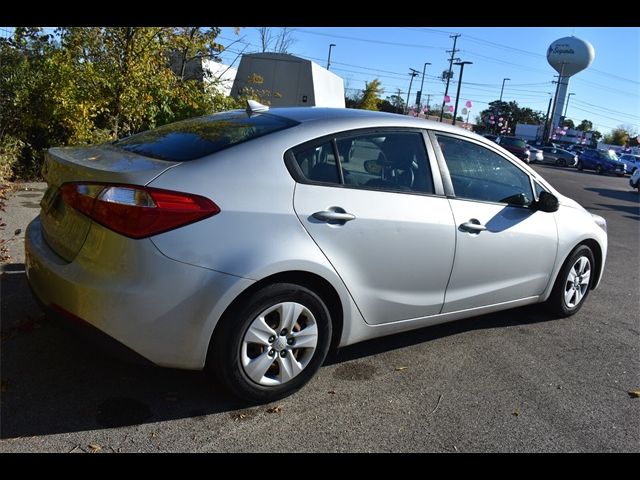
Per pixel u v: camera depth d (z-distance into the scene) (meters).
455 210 3.56
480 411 3.11
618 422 3.12
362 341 3.57
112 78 8.74
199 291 2.58
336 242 2.97
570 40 74.19
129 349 2.57
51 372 3.05
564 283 4.59
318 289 3.01
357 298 3.14
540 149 43.44
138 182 2.55
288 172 2.91
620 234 10.49
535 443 2.85
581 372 3.74
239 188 2.73
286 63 13.94
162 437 2.61
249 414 2.86
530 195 4.21
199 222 2.59
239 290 2.65
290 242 2.79
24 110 7.97
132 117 9.22
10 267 4.48
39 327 3.53
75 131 8.21
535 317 4.77
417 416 2.99
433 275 3.48
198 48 10.82
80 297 2.56
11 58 8.05
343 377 3.36
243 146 2.89
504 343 4.12
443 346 3.97
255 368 2.83
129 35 9.02
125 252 2.52
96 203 2.60
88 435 2.57
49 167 3.09
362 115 3.39
